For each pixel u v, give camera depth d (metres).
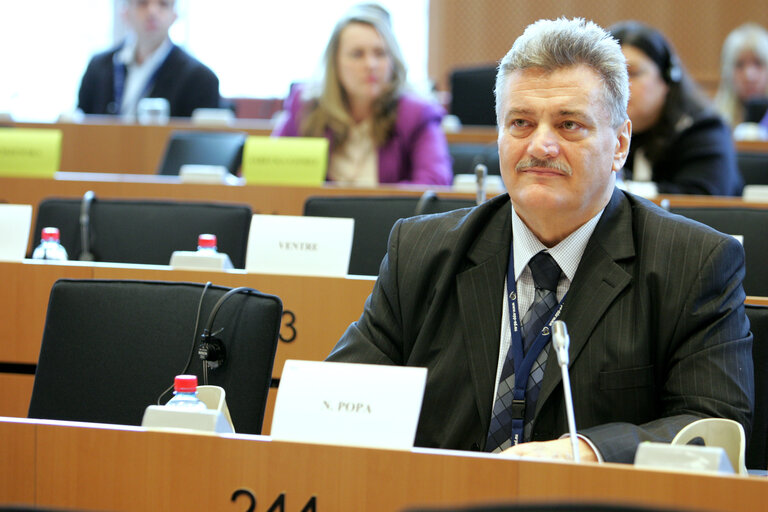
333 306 2.71
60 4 8.42
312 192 3.84
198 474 1.54
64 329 2.28
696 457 1.43
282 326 2.73
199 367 2.18
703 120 4.28
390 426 1.60
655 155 4.26
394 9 8.88
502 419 1.99
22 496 1.61
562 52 2.01
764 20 8.58
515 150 2.04
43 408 2.24
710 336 1.96
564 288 2.07
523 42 2.06
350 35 4.50
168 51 6.35
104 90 6.37
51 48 8.41
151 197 3.95
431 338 2.09
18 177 4.07
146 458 1.57
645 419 1.97
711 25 8.66
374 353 2.15
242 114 8.27
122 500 1.58
